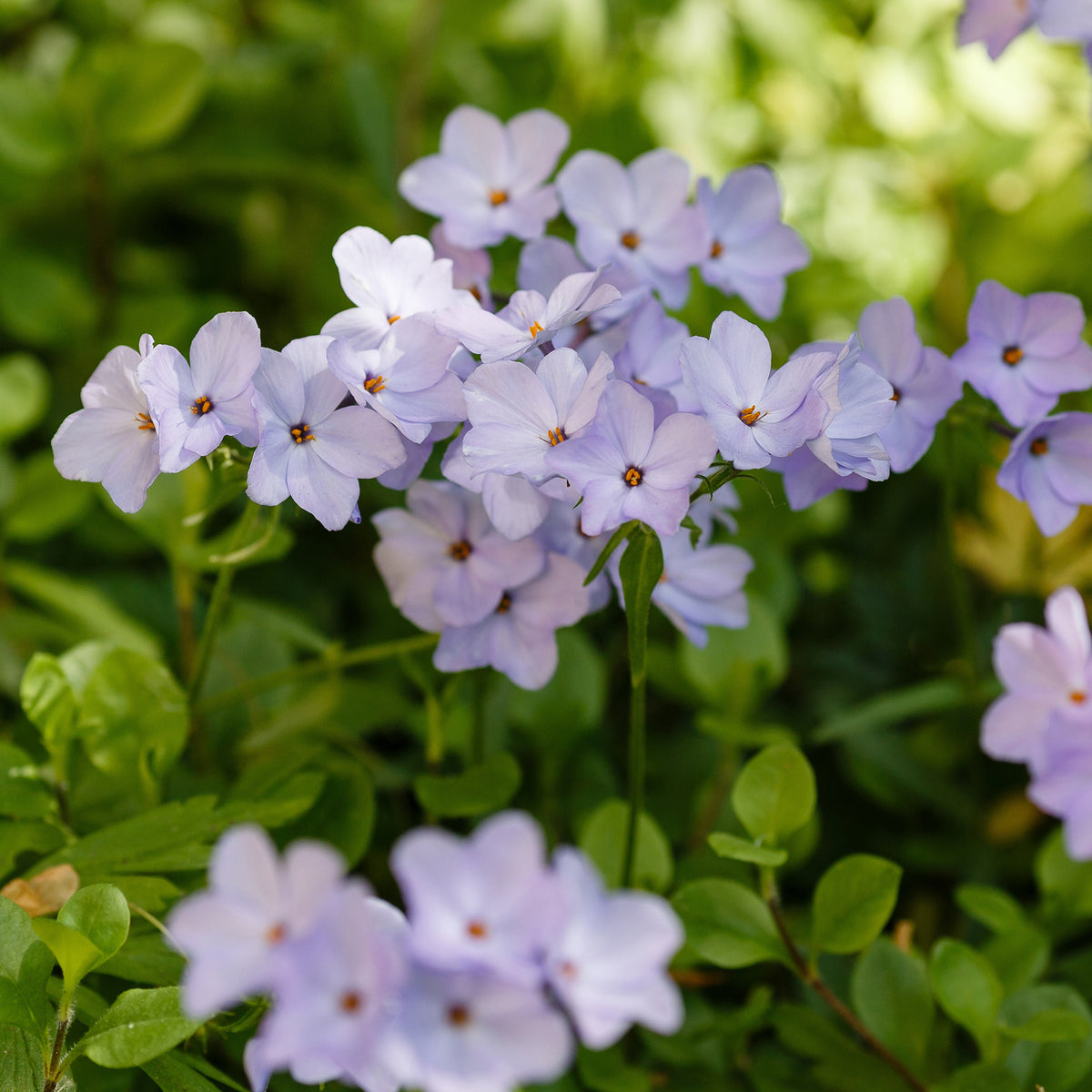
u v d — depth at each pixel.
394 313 0.49
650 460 0.48
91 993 0.49
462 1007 0.43
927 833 0.58
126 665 0.53
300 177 0.66
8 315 0.63
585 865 0.44
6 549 0.62
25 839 0.51
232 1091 0.51
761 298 0.54
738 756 0.58
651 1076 0.52
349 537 0.64
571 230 0.64
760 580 0.59
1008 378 0.51
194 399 0.48
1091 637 0.49
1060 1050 0.51
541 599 0.51
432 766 0.54
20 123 0.63
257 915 0.43
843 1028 0.54
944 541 0.62
